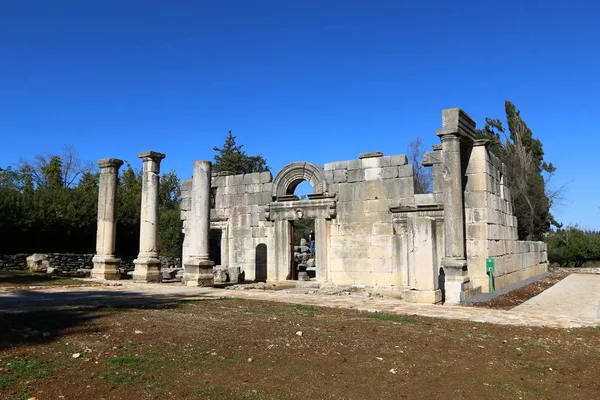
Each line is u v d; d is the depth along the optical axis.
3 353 7.25
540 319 11.73
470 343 8.86
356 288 20.30
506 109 44.09
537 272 28.56
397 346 8.44
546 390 6.39
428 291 14.88
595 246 38.53
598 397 6.18
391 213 21.52
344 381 6.47
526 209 37.28
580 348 8.71
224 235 25.84
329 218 22.80
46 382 6.04
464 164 19.23
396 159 21.62
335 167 23.02
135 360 7.07
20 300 13.85
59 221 27.95
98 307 12.17
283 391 6.03
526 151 42.38
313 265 31.95
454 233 16.89
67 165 50.34
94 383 6.05
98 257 22.89
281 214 24.11
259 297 15.44
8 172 43.44
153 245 22.08
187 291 17.11
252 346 8.16
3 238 26.19
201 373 6.62
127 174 55.06
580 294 17.88
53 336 8.50
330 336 9.09
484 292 18.31
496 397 6.04
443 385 6.41
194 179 20.42
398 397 5.95
